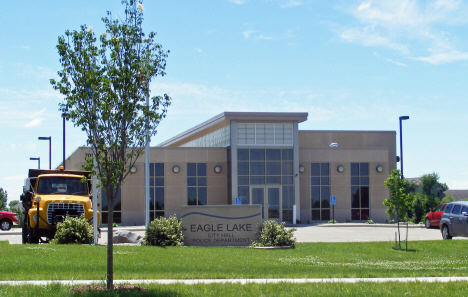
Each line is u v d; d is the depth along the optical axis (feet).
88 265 46.42
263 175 128.36
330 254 61.62
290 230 69.87
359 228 112.68
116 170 33.78
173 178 129.59
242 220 70.90
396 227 116.67
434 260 58.59
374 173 136.15
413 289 35.37
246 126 128.88
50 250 53.98
